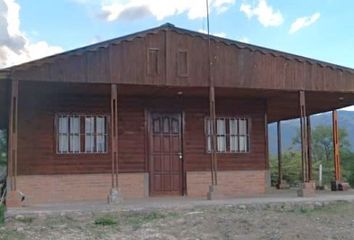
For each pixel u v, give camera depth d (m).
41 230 10.27
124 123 15.88
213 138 13.89
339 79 15.15
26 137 15.05
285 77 14.73
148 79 13.64
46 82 13.08
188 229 10.41
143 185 15.83
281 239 9.66
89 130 15.60
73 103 15.52
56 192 15.11
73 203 13.88
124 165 15.73
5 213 11.05
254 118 17.08
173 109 16.38
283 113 20.73
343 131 33.38
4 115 19.02
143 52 13.67
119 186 15.59
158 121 16.23
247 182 16.72
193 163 16.38
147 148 16.02
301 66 14.88
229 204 12.51
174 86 13.93
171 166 16.19
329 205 13.20
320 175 22.00
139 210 11.84
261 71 14.53
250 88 14.45
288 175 29.06
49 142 15.23
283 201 12.95
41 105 15.28
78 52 13.08
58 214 11.32
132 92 15.26
